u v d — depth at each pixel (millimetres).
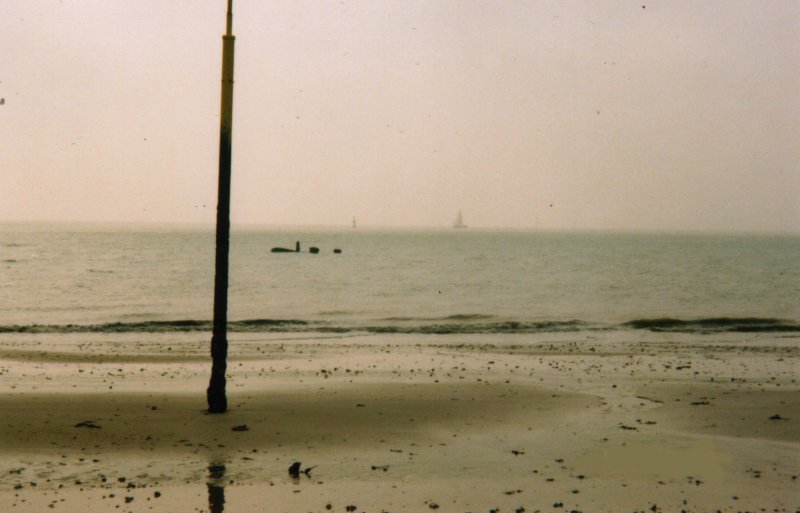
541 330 39219
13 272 78688
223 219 16031
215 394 16047
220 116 15836
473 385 20047
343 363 25016
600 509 10594
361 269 96188
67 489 11031
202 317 44438
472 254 143625
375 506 10562
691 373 23078
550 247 189250
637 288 69438
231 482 11531
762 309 51938
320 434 14508
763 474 12297
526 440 14352
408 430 14977
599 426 15523
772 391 19641
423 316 46469
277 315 47094
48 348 28734
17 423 14711
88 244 154375
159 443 13625
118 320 42812
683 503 10859
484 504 10734
